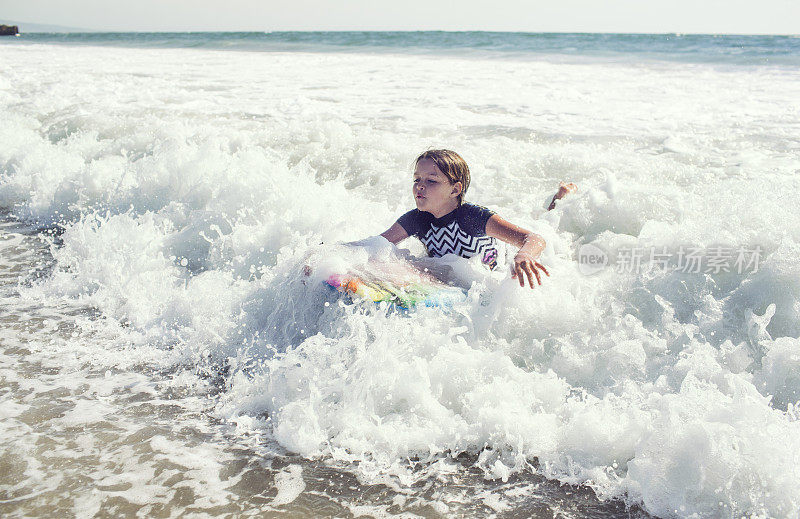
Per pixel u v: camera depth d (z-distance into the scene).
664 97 8.67
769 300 2.57
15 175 5.27
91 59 17.70
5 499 1.80
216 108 7.95
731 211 3.27
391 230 3.14
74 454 2.02
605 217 3.73
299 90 9.87
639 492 1.82
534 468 1.97
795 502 1.65
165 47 25.53
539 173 4.86
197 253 3.74
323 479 1.93
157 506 1.79
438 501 1.84
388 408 2.21
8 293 3.35
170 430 2.18
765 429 1.77
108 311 3.11
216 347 2.74
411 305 2.65
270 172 4.33
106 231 3.83
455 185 2.94
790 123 6.51
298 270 2.86
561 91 9.41
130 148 5.79
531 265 2.60
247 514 1.77
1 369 2.58
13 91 9.65
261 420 2.24
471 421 2.13
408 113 7.48
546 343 2.53
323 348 2.41
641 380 2.29
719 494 1.72
